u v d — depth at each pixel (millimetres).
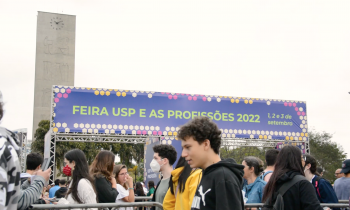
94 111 12266
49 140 11984
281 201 2820
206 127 2219
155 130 12773
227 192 2016
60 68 50875
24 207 2305
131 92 12750
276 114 14211
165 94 13109
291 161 2990
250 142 14633
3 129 1860
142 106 12789
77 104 12148
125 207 3648
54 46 51125
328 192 4141
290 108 14430
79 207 3240
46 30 51281
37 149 31438
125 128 12492
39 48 50594
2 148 1702
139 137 13359
